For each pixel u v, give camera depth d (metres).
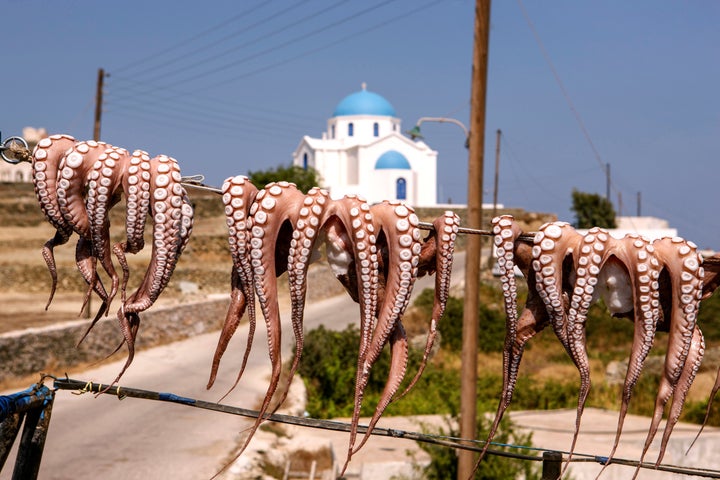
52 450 12.33
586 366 3.60
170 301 27.78
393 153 67.19
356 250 3.53
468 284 12.00
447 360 25.27
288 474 12.13
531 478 11.92
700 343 3.73
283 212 3.62
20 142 3.84
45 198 3.74
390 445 14.54
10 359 16.88
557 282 3.59
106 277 34.88
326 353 19.64
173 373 19.31
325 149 69.81
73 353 19.14
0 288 35.50
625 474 14.02
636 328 3.57
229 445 12.91
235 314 3.74
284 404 16.39
